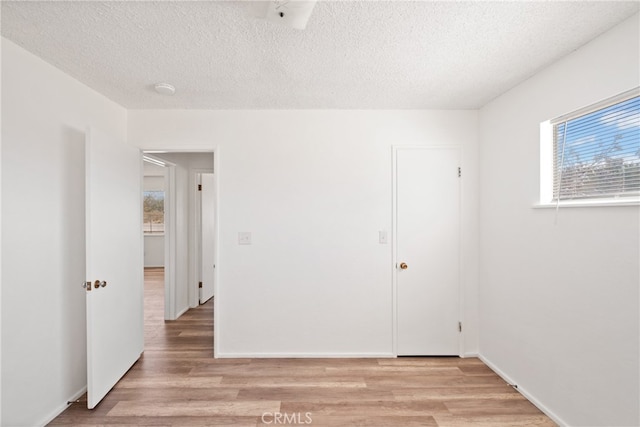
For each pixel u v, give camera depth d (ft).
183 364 8.71
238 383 7.71
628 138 5.12
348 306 9.28
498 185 8.30
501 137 8.16
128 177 8.41
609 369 5.23
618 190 5.26
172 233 12.53
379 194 9.28
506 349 7.93
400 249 9.27
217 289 9.21
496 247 8.38
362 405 6.83
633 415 4.86
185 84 7.52
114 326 7.60
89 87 7.60
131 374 8.15
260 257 9.24
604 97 5.32
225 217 9.23
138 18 4.97
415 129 9.27
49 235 6.36
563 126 6.48
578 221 5.82
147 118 9.18
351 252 9.29
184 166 13.48
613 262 5.16
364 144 9.27
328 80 7.32
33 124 6.02
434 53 6.08
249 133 9.24
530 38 5.54
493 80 7.30
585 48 5.71
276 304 9.25
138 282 8.97
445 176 9.26
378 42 5.70
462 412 6.60
